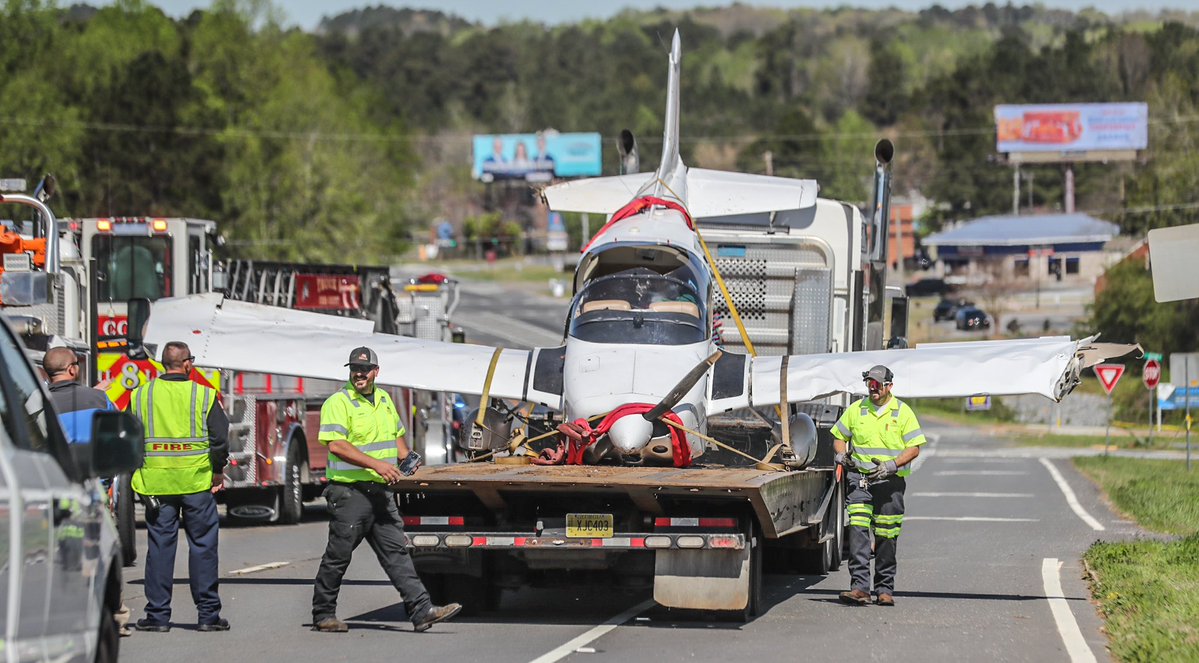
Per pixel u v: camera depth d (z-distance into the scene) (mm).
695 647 43031
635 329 53688
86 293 76500
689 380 51000
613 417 50062
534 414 60031
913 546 73500
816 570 61062
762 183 70938
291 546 73000
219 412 45688
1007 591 56312
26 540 23547
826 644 43719
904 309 86750
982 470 146625
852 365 53906
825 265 70438
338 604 52594
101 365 83062
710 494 43969
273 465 83812
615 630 46281
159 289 92125
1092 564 62531
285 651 42094
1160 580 54281
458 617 49344
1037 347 53281
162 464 44875
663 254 57062
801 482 50844
